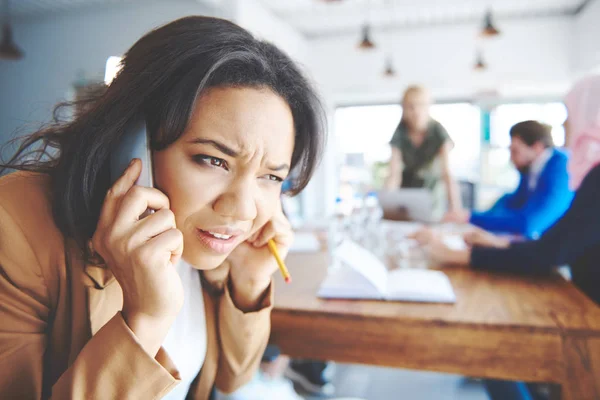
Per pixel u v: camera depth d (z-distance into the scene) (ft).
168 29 1.94
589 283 4.11
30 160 2.16
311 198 20.72
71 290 1.95
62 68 16.79
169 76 1.79
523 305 3.34
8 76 17.61
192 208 1.89
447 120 19.35
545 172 6.85
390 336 3.11
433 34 18.58
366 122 20.70
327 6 16.42
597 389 2.80
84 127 1.89
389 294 3.49
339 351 3.22
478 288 3.83
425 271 4.12
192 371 2.51
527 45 17.62
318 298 3.56
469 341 2.97
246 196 1.89
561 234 4.12
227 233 1.96
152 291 1.68
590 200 4.01
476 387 6.39
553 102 18.29
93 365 1.65
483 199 18.52
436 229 6.71
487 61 18.08
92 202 1.89
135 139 1.86
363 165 20.76
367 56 19.45
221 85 1.79
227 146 1.81
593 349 2.79
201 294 2.64
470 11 17.06
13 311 1.82
